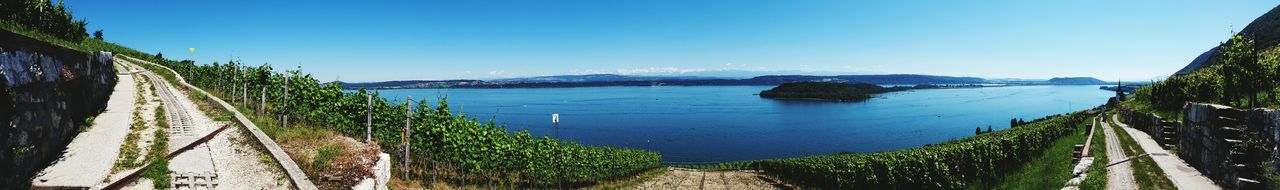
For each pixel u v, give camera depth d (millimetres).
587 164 36250
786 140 133750
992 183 25016
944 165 24609
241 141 17703
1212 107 18734
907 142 128375
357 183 14711
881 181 27766
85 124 17984
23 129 12734
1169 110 44969
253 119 21203
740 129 154500
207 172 14062
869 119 181000
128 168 13906
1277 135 14508
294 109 23297
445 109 21953
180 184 13602
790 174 44000
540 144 29219
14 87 12398
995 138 28266
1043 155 32312
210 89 34500
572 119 181250
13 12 25375
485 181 25562
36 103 13781
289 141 17453
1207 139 19281
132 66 41531
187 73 40812
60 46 16812
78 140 16172
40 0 28672
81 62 19375
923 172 25391
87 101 19719
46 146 14172
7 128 11852
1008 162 27562
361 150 16984
